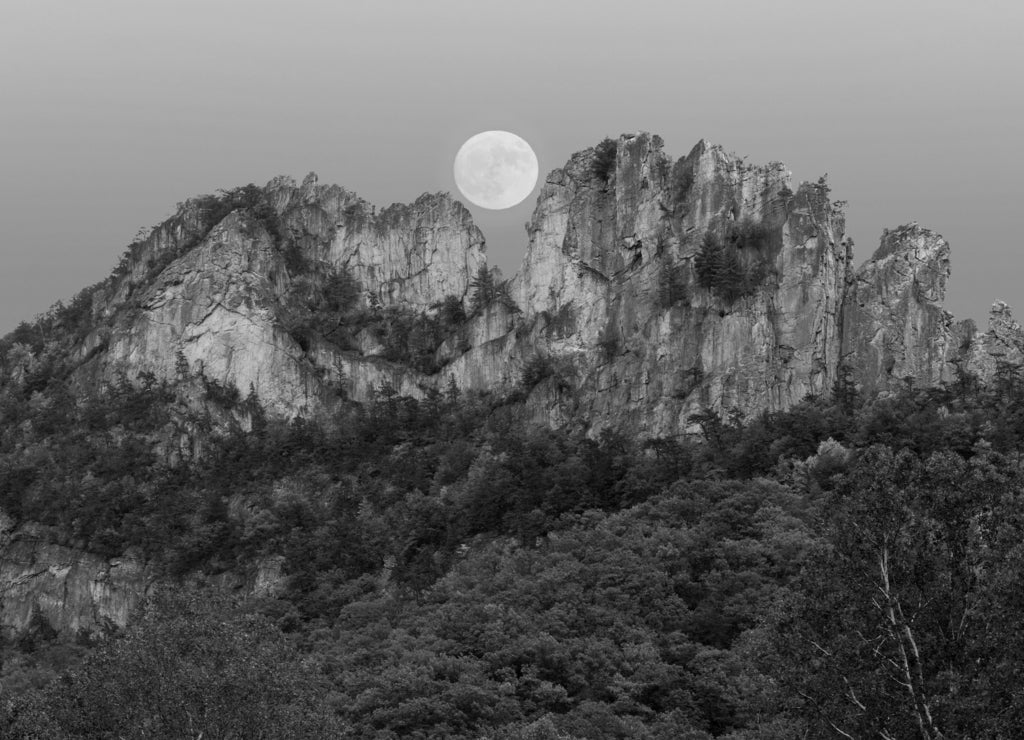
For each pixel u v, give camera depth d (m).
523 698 133.62
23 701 101.75
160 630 100.31
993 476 88.50
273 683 98.56
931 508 87.69
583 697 132.62
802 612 87.56
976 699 79.25
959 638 83.94
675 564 151.00
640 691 129.50
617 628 141.38
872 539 86.88
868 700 83.62
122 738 95.88
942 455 90.38
